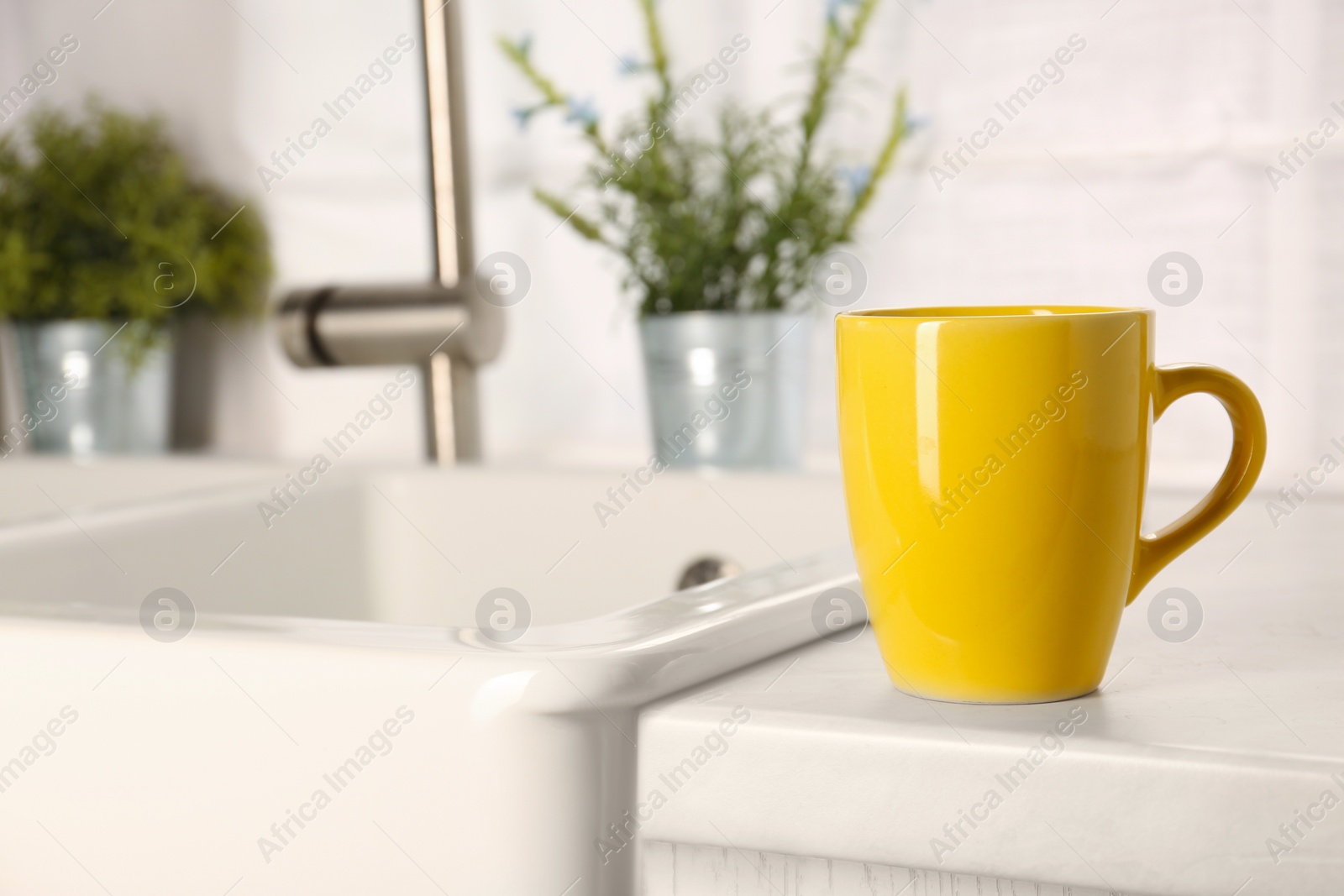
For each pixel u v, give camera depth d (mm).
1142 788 292
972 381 333
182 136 1324
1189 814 289
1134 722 319
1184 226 1039
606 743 326
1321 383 1010
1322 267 1004
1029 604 335
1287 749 292
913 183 1106
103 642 366
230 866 354
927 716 327
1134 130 1046
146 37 1330
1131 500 348
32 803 377
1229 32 1014
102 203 1214
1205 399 1044
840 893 323
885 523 347
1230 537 644
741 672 382
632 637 354
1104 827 296
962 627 337
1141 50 1039
